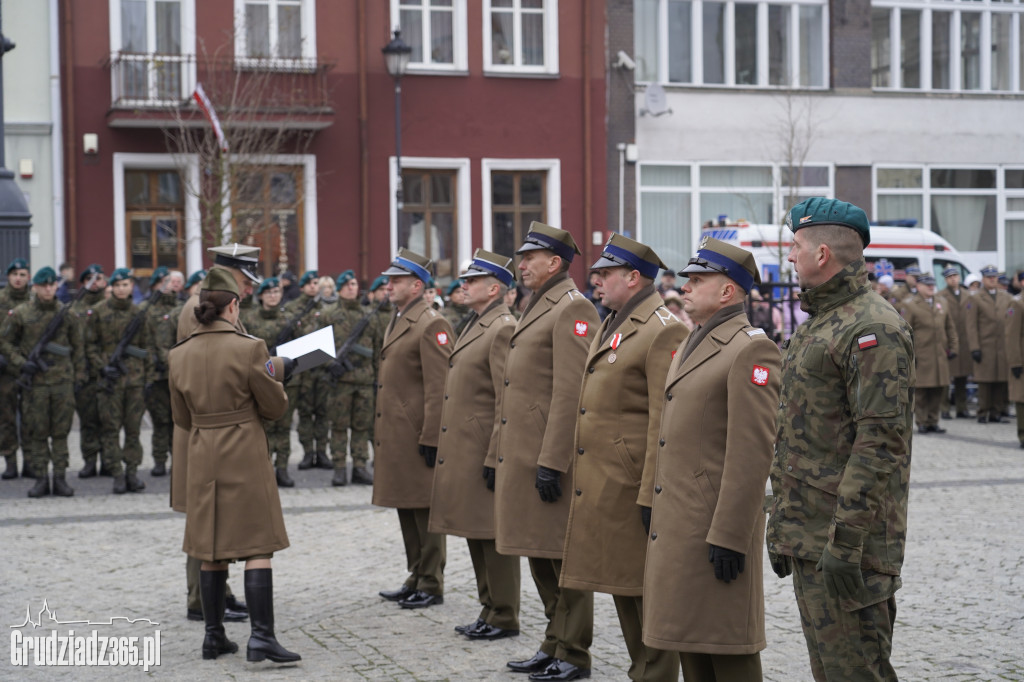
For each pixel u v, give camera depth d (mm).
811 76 25578
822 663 4148
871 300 4125
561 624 5863
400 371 7617
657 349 5129
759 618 4629
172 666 6137
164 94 20547
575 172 23125
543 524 6113
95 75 20484
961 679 5727
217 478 6191
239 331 6449
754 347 4559
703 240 4832
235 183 19641
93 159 20469
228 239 19578
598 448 5363
